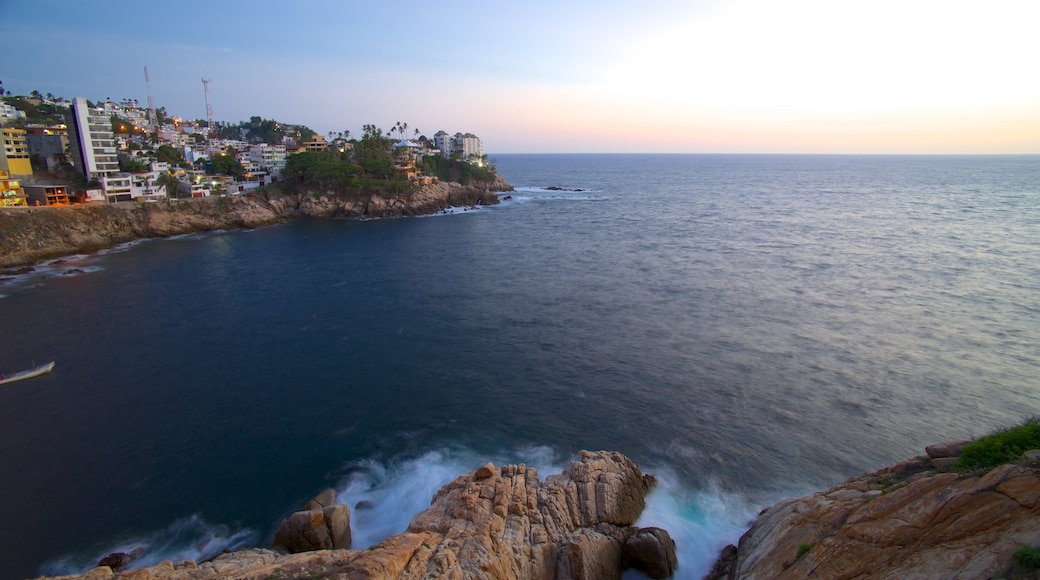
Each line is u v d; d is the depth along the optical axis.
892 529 18.69
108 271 91.31
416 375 51.22
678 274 85.81
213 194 146.88
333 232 132.75
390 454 39.03
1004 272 81.31
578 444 39.66
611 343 57.69
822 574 19.34
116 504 34.44
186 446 40.41
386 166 167.62
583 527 28.95
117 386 49.47
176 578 23.58
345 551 25.67
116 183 124.56
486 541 25.92
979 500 17.16
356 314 68.56
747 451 38.25
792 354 53.41
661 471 36.28
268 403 46.31
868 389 46.00
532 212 169.00
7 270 90.00
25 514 33.59
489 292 77.69
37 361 54.69
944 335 56.94
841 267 87.06
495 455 38.69
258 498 34.84
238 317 67.69
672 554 28.14
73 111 121.12
